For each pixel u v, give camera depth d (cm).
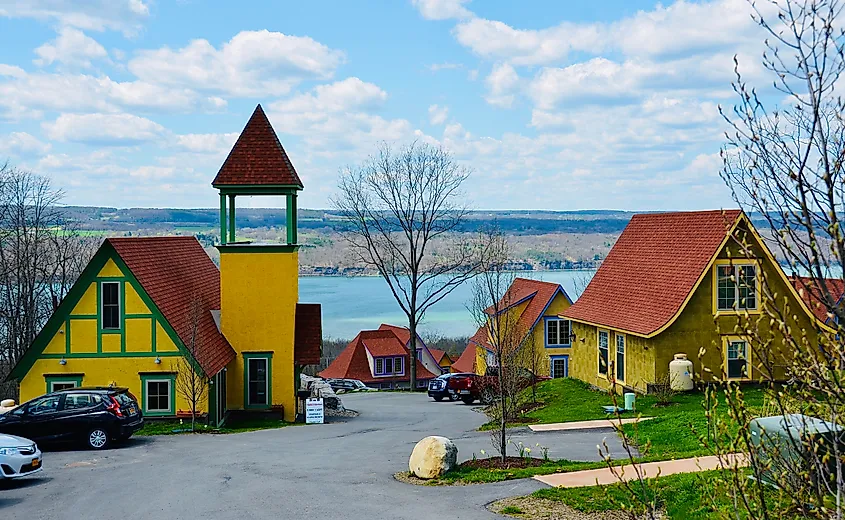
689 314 2880
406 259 5400
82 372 2698
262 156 3116
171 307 2817
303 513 1440
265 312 3100
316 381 4575
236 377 3097
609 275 3625
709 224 3042
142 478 1817
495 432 2105
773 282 2723
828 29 542
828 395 561
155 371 2717
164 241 3416
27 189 5000
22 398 2684
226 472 1883
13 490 1703
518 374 2908
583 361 3584
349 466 1947
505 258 4234
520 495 1471
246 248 3091
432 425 2973
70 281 5106
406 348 6825
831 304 510
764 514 634
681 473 1476
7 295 4669
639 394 2981
